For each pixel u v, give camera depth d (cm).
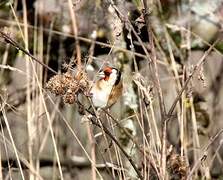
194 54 559
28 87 431
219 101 603
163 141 327
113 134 354
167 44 500
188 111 501
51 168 564
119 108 469
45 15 544
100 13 515
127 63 485
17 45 314
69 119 534
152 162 336
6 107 500
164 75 511
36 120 438
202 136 563
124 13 364
